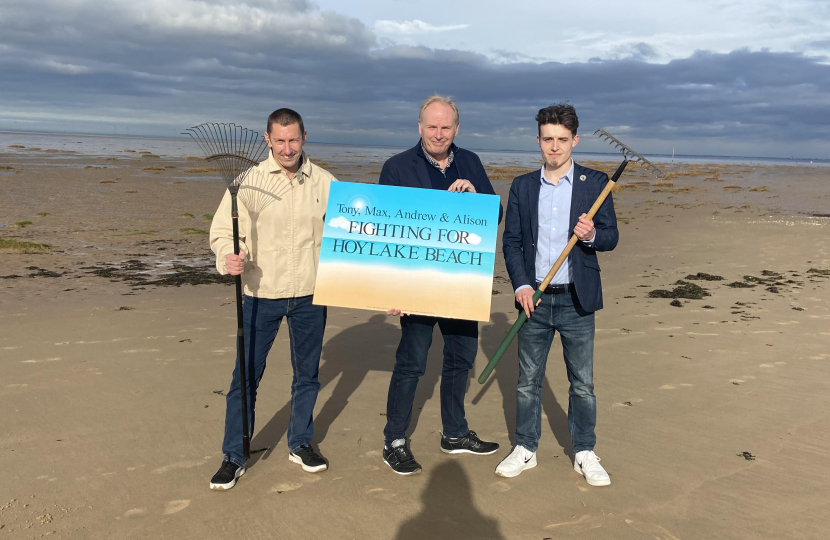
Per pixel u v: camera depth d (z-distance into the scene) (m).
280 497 2.91
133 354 4.97
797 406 4.02
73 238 11.64
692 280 8.29
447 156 3.35
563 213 3.07
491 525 2.68
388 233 3.14
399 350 3.26
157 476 3.08
